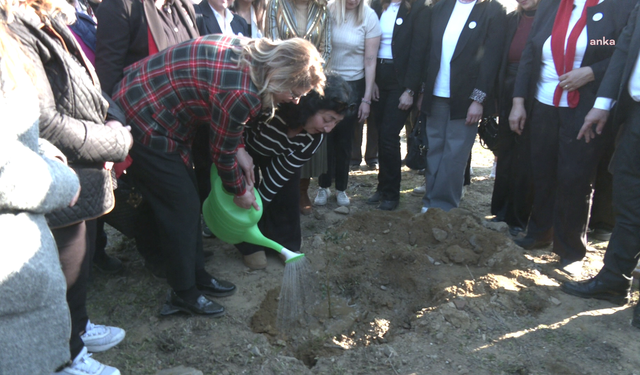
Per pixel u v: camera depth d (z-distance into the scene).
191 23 3.21
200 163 3.24
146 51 2.91
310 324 3.05
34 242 1.44
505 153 4.14
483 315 2.98
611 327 2.90
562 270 3.50
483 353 2.69
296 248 3.61
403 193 5.13
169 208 2.70
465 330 2.86
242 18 4.35
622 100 2.88
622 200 2.95
